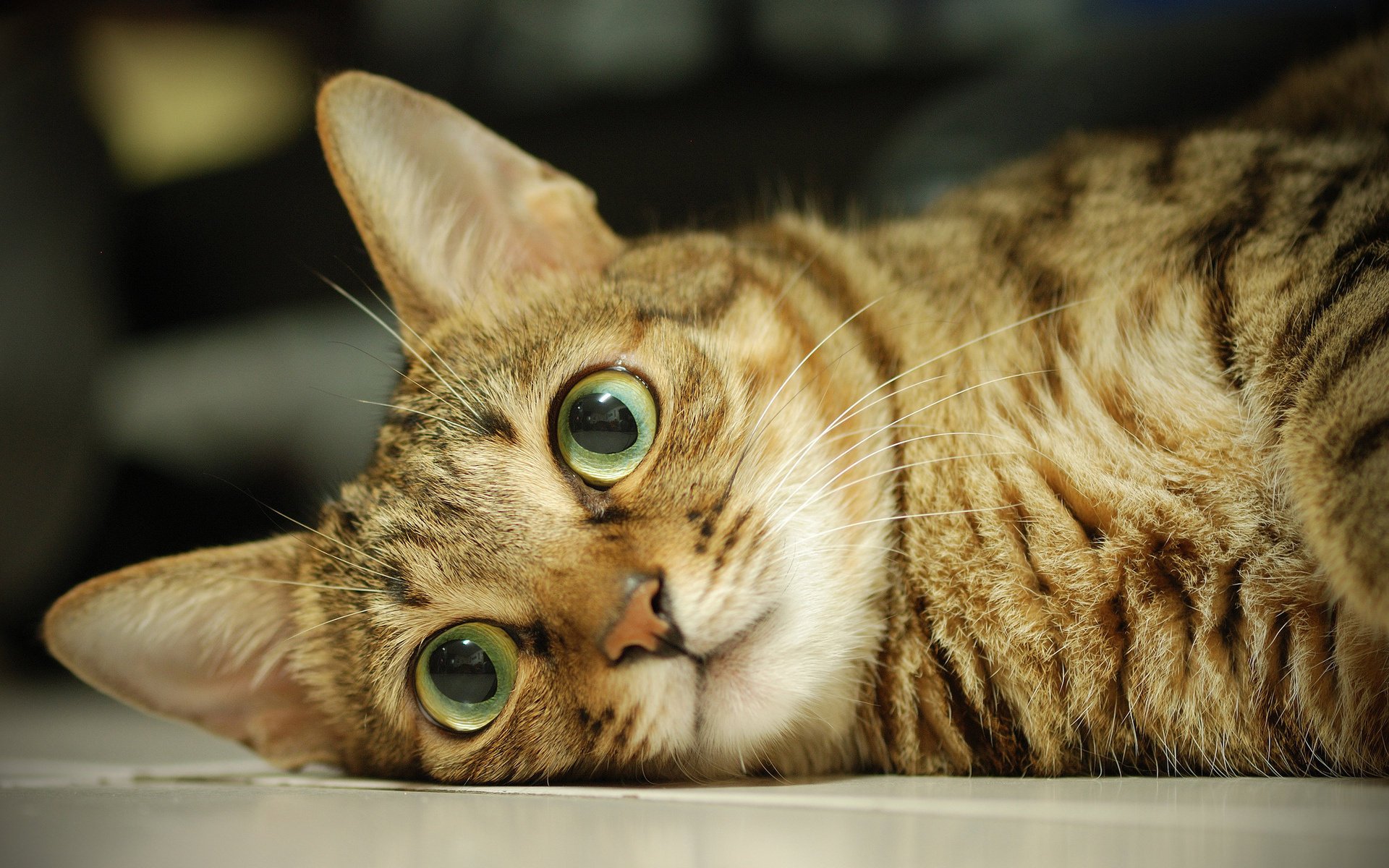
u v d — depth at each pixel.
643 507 0.27
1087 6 0.60
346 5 0.66
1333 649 0.26
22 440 0.60
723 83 0.60
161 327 0.65
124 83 0.67
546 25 0.63
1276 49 0.47
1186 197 0.29
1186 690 0.26
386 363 0.33
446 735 0.27
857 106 0.60
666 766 0.27
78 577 0.63
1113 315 0.28
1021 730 0.27
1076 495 0.27
